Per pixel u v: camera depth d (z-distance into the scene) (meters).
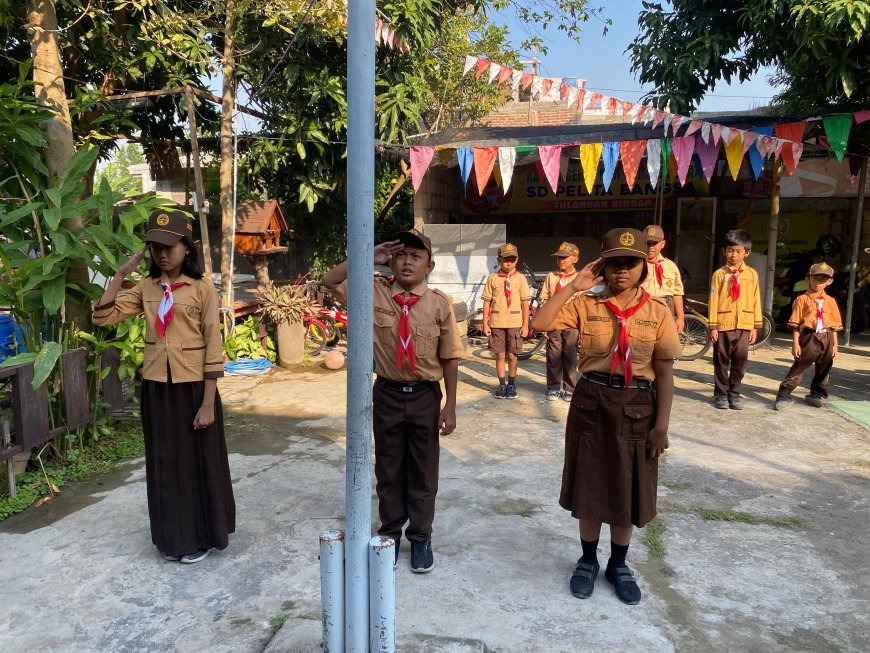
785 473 4.44
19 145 4.33
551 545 3.38
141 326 4.79
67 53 7.87
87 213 4.67
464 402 6.29
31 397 3.90
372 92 2.03
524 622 2.70
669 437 5.21
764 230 11.98
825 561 3.26
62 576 3.08
